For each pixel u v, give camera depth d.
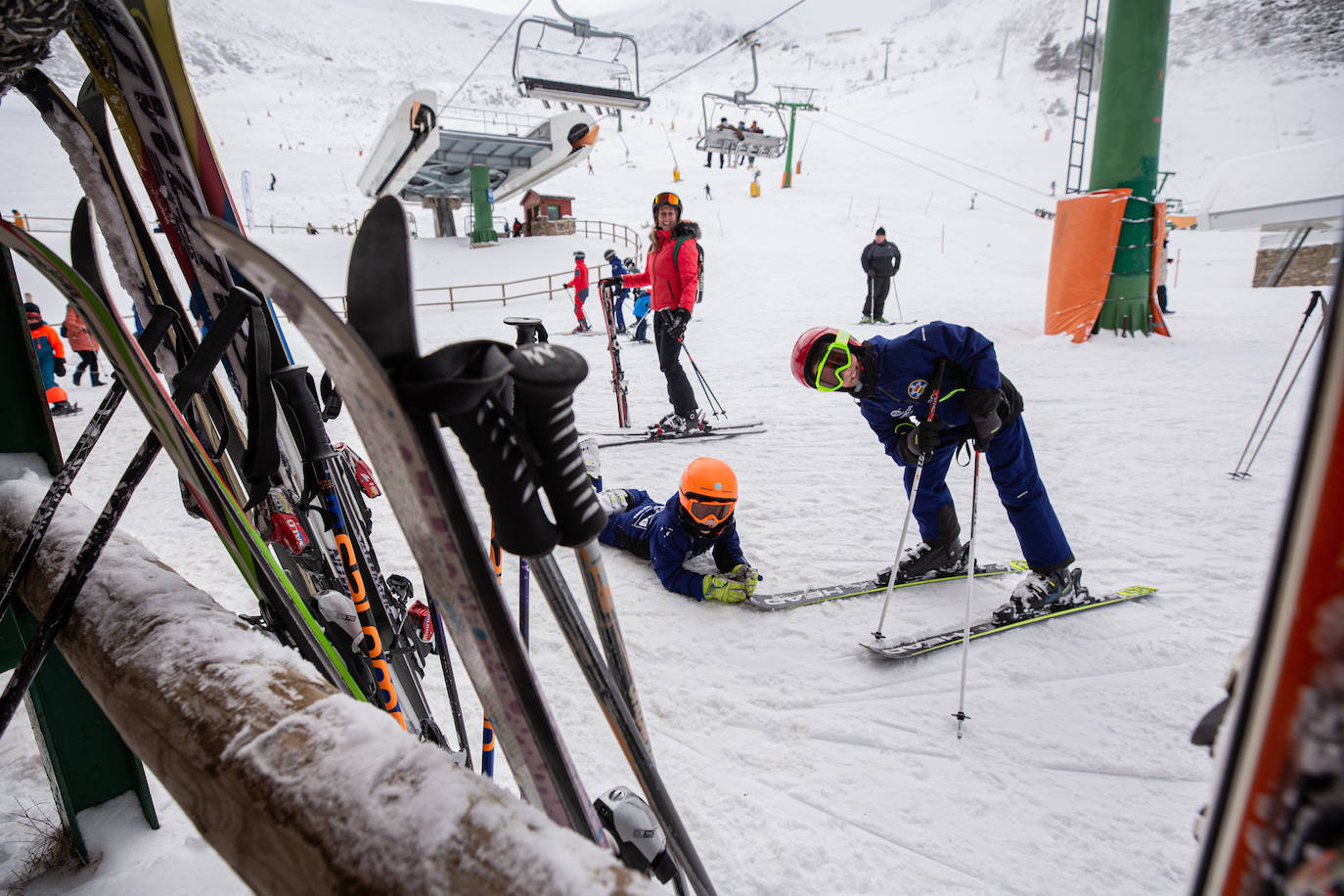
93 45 1.47
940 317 11.32
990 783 1.98
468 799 0.61
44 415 1.70
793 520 3.88
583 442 2.92
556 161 24.89
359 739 0.70
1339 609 0.27
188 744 0.76
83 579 1.07
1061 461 4.59
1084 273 8.48
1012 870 1.71
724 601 2.99
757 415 6.21
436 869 0.56
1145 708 2.26
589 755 2.12
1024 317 10.78
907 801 1.92
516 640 0.80
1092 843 1.78
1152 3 7.75
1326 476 0.27
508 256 25.00
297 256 24.75
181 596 1.07
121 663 0.93
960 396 2.68
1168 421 5.35
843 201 36.41
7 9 0.83
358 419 0.76
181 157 1.60
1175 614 2.79
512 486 0.75
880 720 2.25
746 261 19.61
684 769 2.06
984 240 28.28
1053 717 2.24
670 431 5.54
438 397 0.65
